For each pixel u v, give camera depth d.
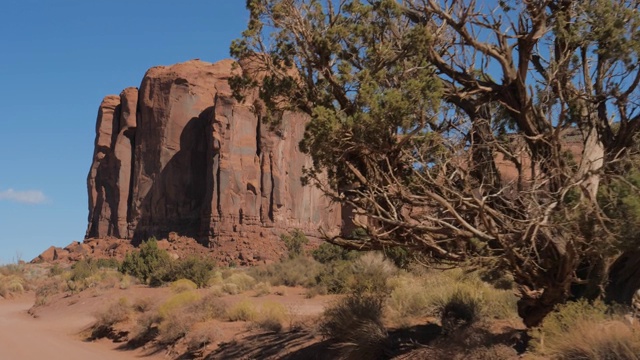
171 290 33.06
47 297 41.78
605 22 10.31
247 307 20.08
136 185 104.12
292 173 95.88
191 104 103.62
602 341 7.64
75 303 36.97
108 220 107.69
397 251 21.81
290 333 15.98
